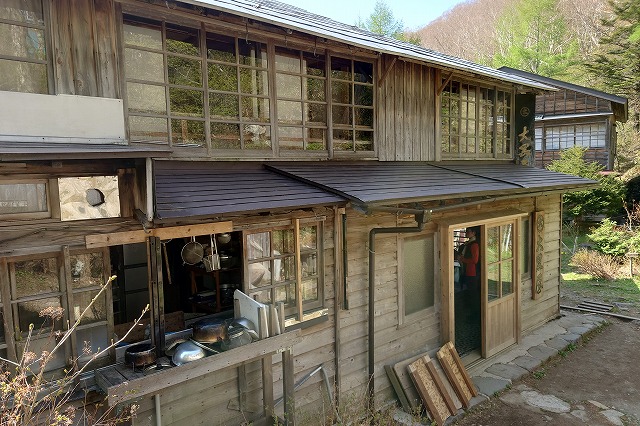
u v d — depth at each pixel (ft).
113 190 10.99
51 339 9.89
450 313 19.99
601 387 19.89
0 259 9.66
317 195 14.07
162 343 11.56
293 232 14.66
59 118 11.35
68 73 11.56
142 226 11.34
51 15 11.29
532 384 20.18
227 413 13.19
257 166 16.07
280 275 14.47
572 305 31.86
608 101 58.23
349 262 16.60
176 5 13.10
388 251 18.03
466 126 25.02
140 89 13.00
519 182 21.35
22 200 9.93
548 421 17.13
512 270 23.93
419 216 16.20
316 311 15.30
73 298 10.62
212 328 11.44
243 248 13.50
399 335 18.56
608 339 25.84
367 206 13.93
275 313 12.07
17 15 10.98
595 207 52.34
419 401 17.71
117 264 17.19
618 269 39.99
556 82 58.80
